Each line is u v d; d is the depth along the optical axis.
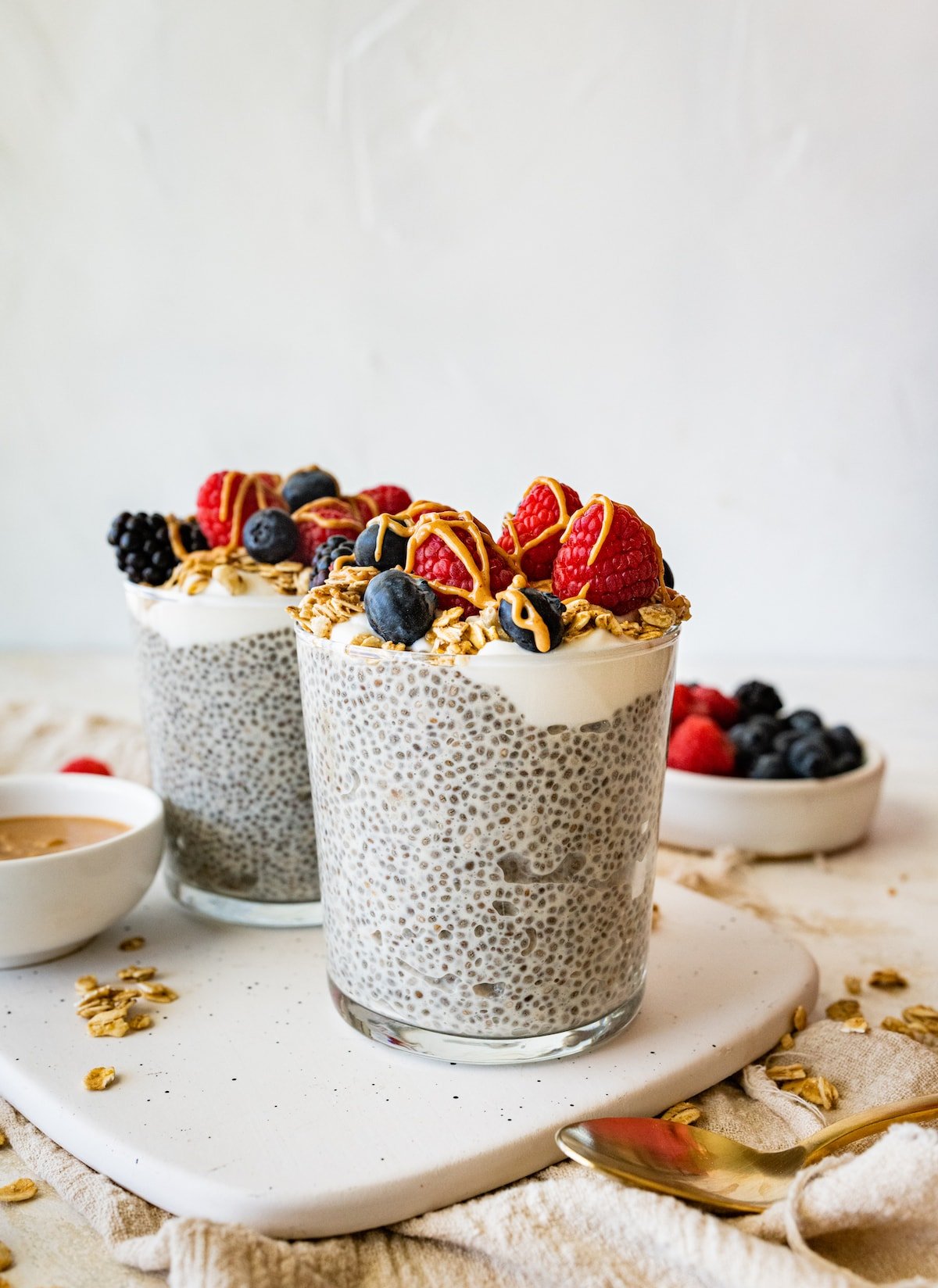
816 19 0.75
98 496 0.86
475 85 0.78
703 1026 0.37
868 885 0.49
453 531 0.34
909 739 0.65
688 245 0.79
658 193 0.79
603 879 0.35
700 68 0.76
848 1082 0.36
